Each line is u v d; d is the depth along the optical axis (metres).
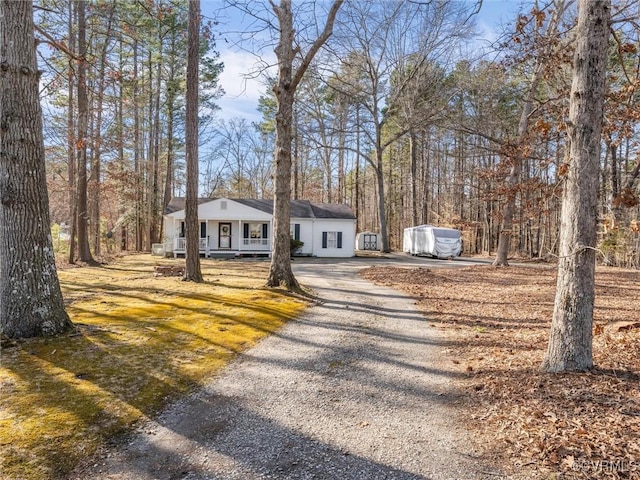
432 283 12.99
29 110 5.48
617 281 12.95
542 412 3.57
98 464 2.87
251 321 7.30
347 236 27.06
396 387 4.41
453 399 4.09
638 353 4.96
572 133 4.35
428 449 3.11
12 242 5.49
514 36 7.23
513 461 2.91
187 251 12.18
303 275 15.17
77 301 8.72
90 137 15.47
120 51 21.75
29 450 2.97
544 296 10.41
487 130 15.16
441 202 38.22
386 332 6.86
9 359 4.80
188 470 2.81
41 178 5.67
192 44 11.51
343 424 3.54
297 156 38.25
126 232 31.16
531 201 9.55
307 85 28.98
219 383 4.47
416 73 24.84
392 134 32.69
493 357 5.36
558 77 9.53
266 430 3.42
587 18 4.23
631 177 7.30
